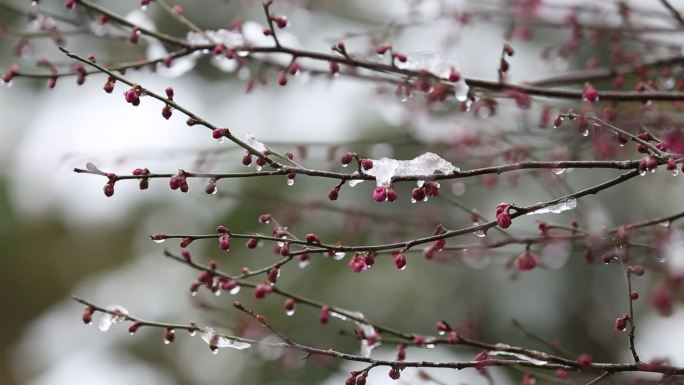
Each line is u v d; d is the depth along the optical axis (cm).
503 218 241
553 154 358
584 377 326
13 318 801
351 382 255
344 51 296
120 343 672
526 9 394
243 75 373
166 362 661
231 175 241
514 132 366
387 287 571
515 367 303
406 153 463
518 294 574
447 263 416
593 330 554
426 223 402
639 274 263
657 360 310
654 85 351
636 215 538
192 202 637
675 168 239
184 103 627
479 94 329
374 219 400
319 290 571
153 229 681
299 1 443
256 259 590
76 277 812
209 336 266
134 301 660
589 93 288
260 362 377
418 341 284
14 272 795
